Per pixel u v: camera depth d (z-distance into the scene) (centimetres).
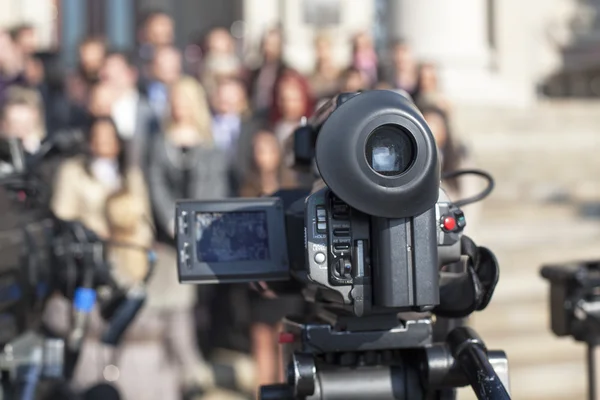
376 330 281
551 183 939
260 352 660
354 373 285
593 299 385
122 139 671
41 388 384
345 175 247
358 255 259
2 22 1328
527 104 1055
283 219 297
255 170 711
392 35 1028
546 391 693
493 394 262
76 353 386
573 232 845
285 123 733
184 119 707
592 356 388
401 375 286
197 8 1573
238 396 707
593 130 990
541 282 770
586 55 1344
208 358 766
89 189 652
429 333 282
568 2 1355
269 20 1270
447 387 282
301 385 275
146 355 660
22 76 845
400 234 255
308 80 934
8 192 347
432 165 249
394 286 255
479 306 276
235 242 295
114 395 386
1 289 319
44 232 365
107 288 398
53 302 527
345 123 248
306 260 263
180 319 680
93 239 386
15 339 340
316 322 292
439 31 1018
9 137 372
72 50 1333
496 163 939
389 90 255
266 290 315
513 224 851
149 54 914
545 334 738
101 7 1480
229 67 939
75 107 855
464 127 965
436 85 770
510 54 1062
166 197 688
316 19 1272
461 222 267
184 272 290
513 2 1062
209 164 704
